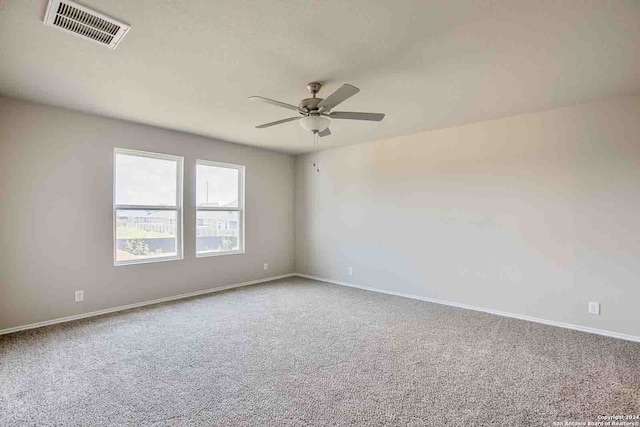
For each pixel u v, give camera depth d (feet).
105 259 12.83
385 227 16.35
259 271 18.69
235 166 17.62
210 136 15.79
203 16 6.22
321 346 9.75
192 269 15.65
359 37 6.97
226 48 7.45
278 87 9.70
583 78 9.00
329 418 6.37
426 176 14.93
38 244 11.29
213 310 13.23
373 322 11.89
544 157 11.85
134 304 13.65
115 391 7.27
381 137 16.07
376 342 10.06
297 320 12.07
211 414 6.48
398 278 15.87
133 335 10.52
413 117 12.66
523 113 12.16
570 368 8.38
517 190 12.44
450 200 14.21
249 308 13.53
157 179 14.60
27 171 11.07
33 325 11.15
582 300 11.14
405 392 7.29
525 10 6.00
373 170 16.83
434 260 14.70
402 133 15.23
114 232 13.14
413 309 13.51
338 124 13.60
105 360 8.76
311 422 6.25
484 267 13.28
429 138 14.84
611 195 10.62
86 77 9.04
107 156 12.82
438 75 8.83
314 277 19.54
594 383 7.63
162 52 7.63
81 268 12.24
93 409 6.61
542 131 11.89
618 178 10.52
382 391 7.32
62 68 8.48
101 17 6.24
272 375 8.02
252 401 6.93
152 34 6.85
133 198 13.85
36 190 11.25
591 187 10.96
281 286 17.57
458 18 6.27
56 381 7.66
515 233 12.51
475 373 8.13
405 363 8.67
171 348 9.55
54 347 9.55
